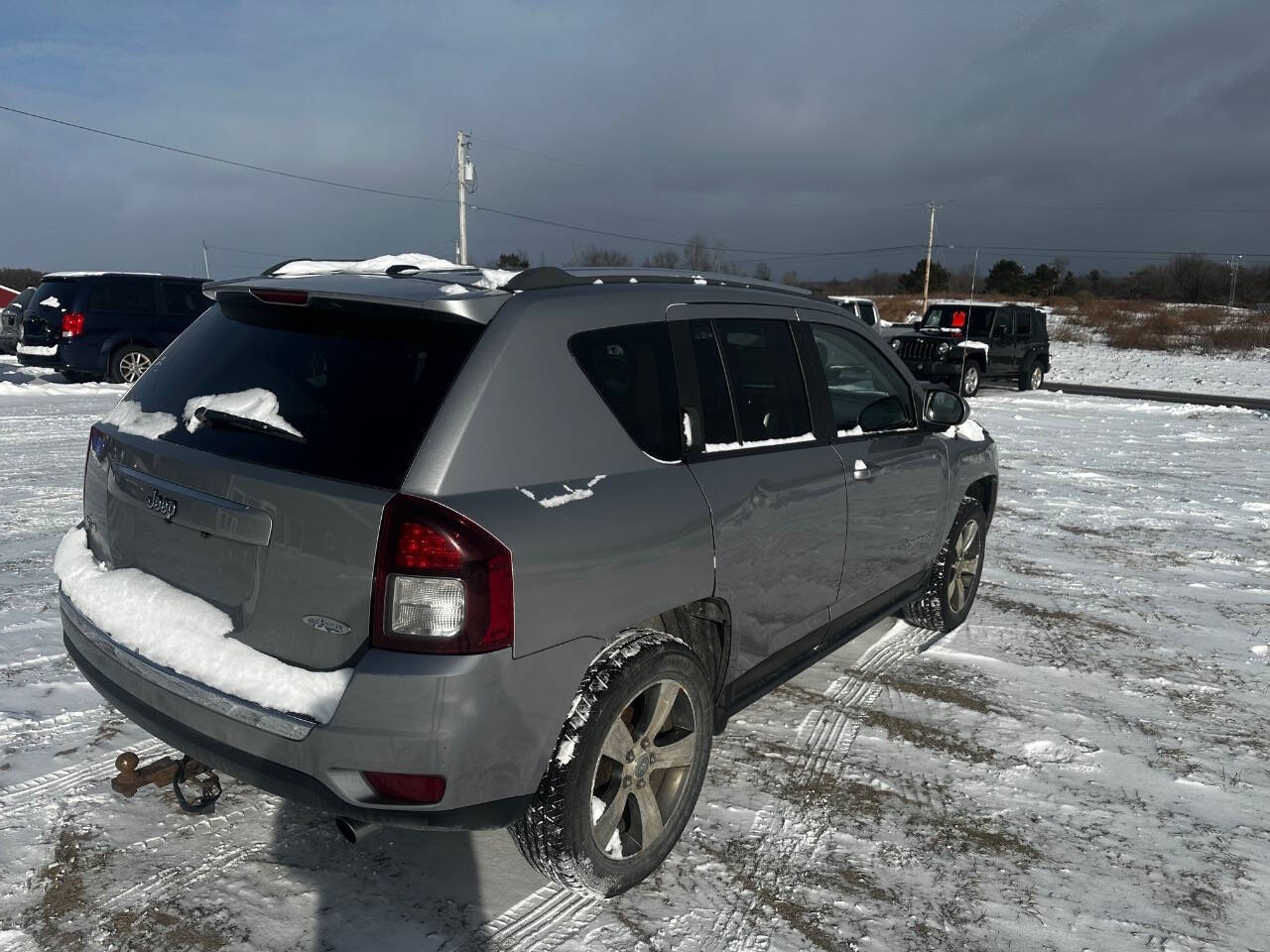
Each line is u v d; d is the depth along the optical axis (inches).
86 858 110.2
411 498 86.6
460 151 1470.2
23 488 301.4
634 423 108.1
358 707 85.7
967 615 215.9
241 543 94.1
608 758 103.4
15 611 189.0
